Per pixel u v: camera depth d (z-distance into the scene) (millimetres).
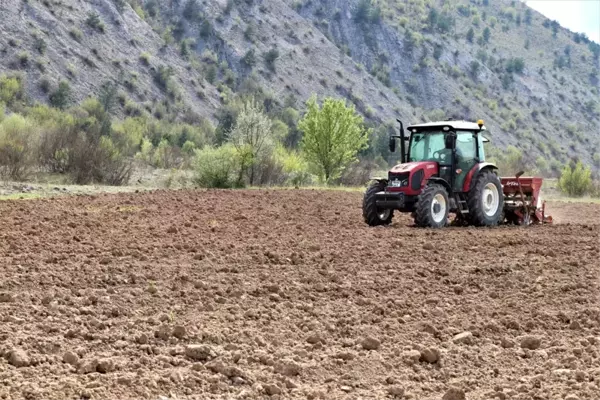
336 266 9703
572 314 7398
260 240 12000
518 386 5184
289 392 5008
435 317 7188
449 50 199500
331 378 5336
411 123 148250
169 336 6098
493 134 166250
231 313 7004
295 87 137625
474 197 14797
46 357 5383
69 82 89688
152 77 103688
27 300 7242
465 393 5102
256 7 156250
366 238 12484
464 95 180500
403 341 6312
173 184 28547
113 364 5273
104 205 16859
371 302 7664
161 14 143250
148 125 73250
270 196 21094
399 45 186875
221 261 9797
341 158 31781
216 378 5145
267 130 29406
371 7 193875
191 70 114250
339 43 179125
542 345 6359
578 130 192375
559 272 9594
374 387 5211
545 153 168750
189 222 14039
